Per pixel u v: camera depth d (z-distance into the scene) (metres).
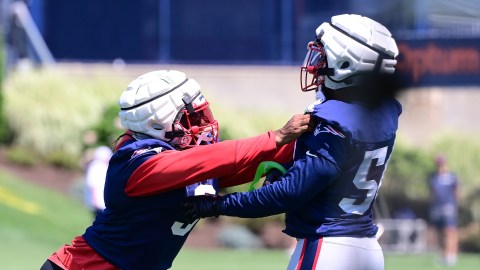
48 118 73.12
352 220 16.98
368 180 16.89
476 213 72.50
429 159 73.38
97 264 17.72
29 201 63.66
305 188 16.47
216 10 100.44
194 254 57.28
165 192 17.25
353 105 16.77
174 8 101.12
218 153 16.86
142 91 17.44
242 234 63.56
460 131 76.06
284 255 58.22
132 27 101.06
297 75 84.50
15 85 76.44
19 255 48.03
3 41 90.19
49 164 71.62
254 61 98.94
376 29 16.94
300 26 95.81
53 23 101.06
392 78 17.09
